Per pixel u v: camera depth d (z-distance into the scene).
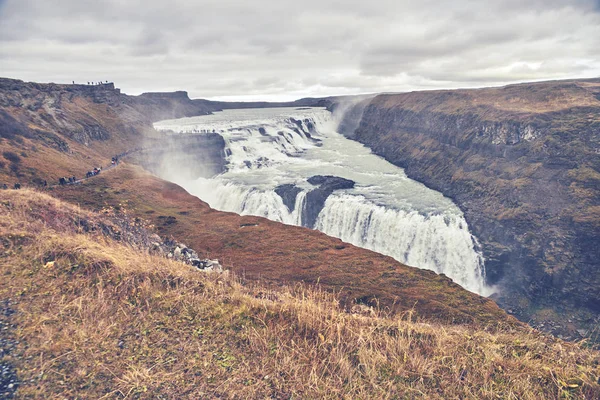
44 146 57.12
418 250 54.50
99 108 94.00
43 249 8.59
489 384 5.79
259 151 95.81
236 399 5.04
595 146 59.12
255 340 6.37
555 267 47.00
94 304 6.91
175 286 8.09
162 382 5.18
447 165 79.69
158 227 34.38
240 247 30.75
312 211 61.44
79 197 39.38
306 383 5.49
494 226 55.72
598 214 49.22
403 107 118.56
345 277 24.91
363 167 87.94
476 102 93.25
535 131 67.75
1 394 4.62
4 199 14.49
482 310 20.98
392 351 6.44
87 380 5.07
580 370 6.04
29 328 6.02
